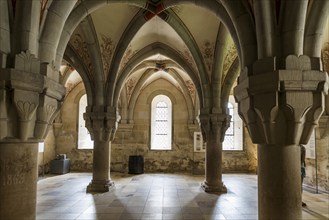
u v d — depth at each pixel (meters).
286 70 3.18
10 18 3.19
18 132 3.15
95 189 9.11
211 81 8.88
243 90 3.60
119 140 15.46
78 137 15.45
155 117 15.91
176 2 6.68
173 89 15.73
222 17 5.50
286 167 3.46
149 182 11.35
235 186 10.41
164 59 12.94
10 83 2.96
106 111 8.84
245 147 14.95
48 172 14.37
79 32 8.24
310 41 3.46
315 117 3.29
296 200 3.45
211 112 8.84
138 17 8.10
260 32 3.47
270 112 3.29
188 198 8.14
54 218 6.04
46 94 3.34
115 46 8.70
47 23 3.63
